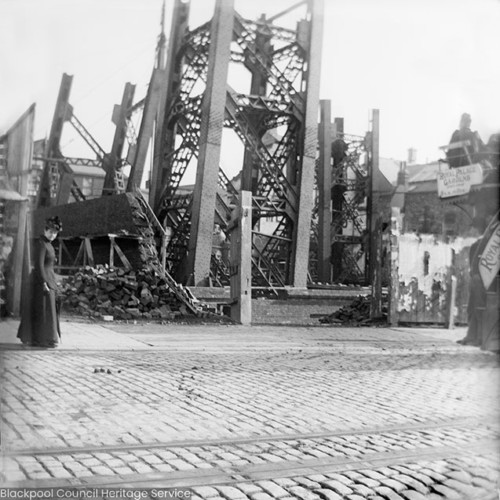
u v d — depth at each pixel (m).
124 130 13.58
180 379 7.54
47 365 7.32
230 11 21.20
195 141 23.80
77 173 19.39
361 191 16.41
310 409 6.19
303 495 3.86
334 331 15.38
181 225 24.53
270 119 25.72
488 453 4.00
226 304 20.28
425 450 4.54
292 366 9.16
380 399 6.55
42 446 3.88
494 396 3.92
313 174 25.03
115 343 10.95
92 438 4.34
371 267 17.06
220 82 21.92
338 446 4.91
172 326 16.20
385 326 15.89
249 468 4.31
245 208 18.33
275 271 25.23
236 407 6.18
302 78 24.45
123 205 19.81
